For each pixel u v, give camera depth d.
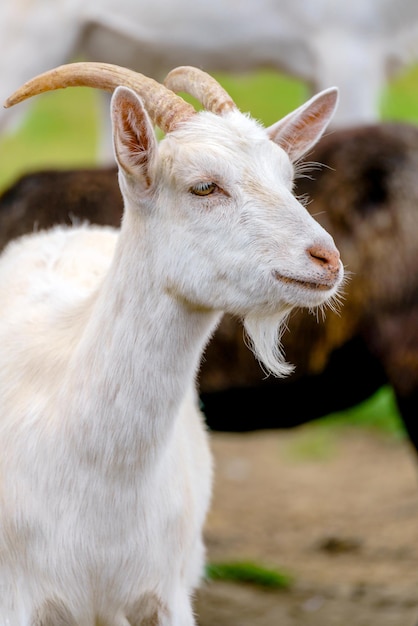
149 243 6.15
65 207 9.98
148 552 6.46
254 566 10.33
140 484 6.33
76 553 6.34
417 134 9.66
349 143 9.52
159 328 6.18
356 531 11.62
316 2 13.38
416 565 10.60
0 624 6.43
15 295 7.30
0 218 10.12
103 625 6.64
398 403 9.41
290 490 13.05
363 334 9.41
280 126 6.75
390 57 13.76
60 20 13.32
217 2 13.48
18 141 23.80
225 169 6.04
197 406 7.98
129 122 5.96
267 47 13.76
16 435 6.45
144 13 13.48
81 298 6.99
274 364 6.54
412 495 12.67
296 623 9.33
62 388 6.40
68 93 28.45
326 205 9.36
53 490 6.33
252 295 6.04
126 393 6.22
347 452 14.43
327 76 13.46
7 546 6.44
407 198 9.34
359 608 9.62
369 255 9.30
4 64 13.27
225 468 13.87
